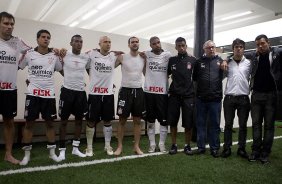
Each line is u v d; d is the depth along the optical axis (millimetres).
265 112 3158
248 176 2607
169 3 7824
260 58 3148
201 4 4707
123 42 5031
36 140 4293
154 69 3529
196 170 2768
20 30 4074
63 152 3121
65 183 2270
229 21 9320
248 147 4137
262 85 3139
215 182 2422
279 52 3027
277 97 3143
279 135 5477
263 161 3104
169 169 2779
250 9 8055
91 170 2662
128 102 3391
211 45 3398
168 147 4066
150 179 2447
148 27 10703
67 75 3201
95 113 3281
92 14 8984
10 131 2928
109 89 3365
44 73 2941
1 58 2725
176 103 3480
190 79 3467
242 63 3328
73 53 3234
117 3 7926
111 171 2652
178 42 3465
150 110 3564
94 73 3303
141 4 7965
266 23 9578
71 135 4551
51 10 8609
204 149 3568
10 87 2811
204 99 3441
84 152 3543
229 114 3379
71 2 7902
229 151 3385
